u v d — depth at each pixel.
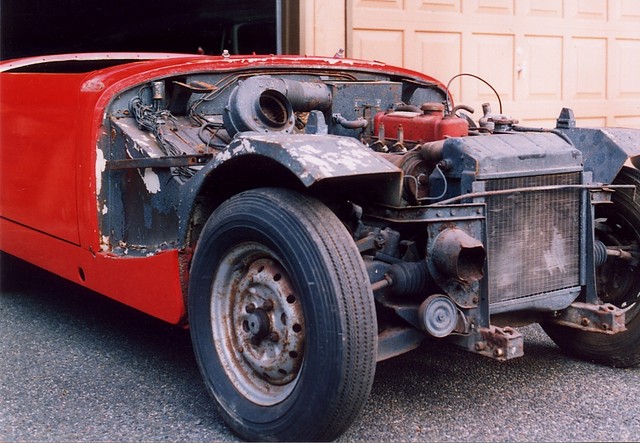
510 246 3.15
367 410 3.19
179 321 3.27
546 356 3.89
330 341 2.63
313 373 2.67
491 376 3.59
